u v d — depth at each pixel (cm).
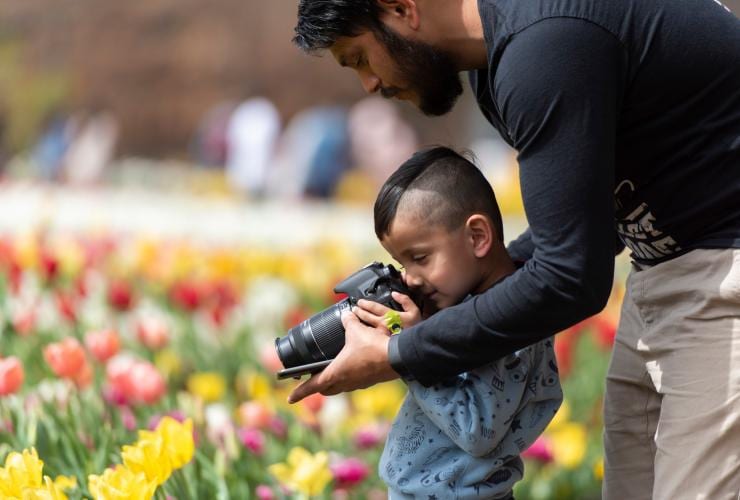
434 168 380
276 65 3366
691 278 367
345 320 375
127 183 2945
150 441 404
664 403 376
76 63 3509
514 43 340
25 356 677
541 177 338
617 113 348
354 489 544
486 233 377
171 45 3444
